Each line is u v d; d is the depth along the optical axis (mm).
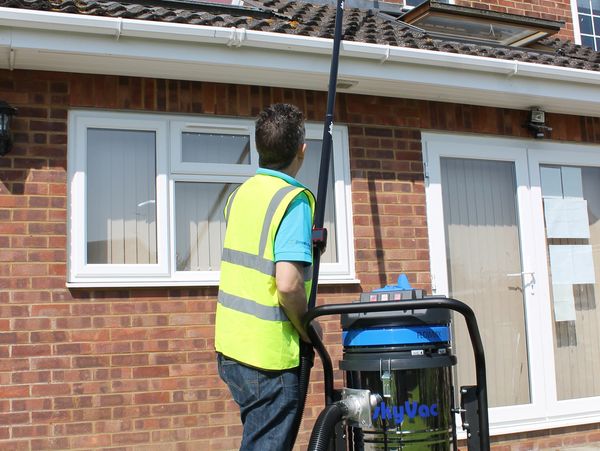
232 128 5363
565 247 6449
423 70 5465
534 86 5855
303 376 2828
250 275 2764
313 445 2680
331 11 6684
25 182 4801
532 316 6195
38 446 4621
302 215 2760
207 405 5020
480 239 6137
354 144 5711
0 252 4691
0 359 4617
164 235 5105
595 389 6422
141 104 5125
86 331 4809
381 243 5684
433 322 3061
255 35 4832
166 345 4977
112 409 4805
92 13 4586
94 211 5031
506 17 6594
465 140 6125
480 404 3023
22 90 4875
